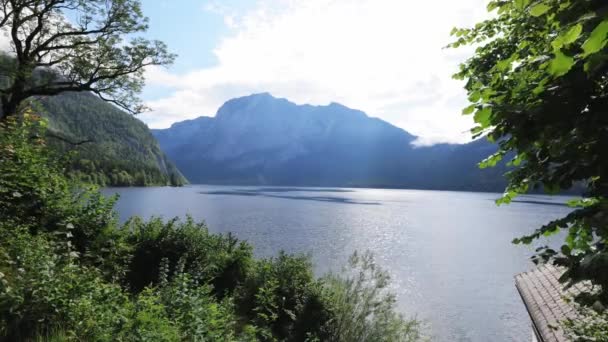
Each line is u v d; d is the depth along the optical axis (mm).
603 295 2715
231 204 118688
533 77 2889
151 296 8539
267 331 12602
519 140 2732
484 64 4664
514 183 3332
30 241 8320
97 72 19844
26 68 16484
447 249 54500
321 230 67438
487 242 61219
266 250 47156
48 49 18766
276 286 14258
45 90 18312
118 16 18859
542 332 10672
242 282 16047
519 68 3275
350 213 102500
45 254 7840
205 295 11078
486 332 26172
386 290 34031
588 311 6988
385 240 59938
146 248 15016
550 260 3010
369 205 137625
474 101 3068
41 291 6160
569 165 2672
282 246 50406
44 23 18703
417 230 73188
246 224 71062
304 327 13969
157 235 15594
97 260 10836
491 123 2822
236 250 17047
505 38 4719
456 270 42188
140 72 20953
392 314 14984
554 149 2520
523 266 44500
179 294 9461
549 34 3230
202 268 14578
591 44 1541
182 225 16938
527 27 3516
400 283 36531
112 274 11109
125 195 127875
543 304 12523
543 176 2875
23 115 12273
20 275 6637
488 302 32000
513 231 74625
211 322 8594
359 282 15195
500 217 102688
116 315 6578
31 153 11188
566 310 10977
